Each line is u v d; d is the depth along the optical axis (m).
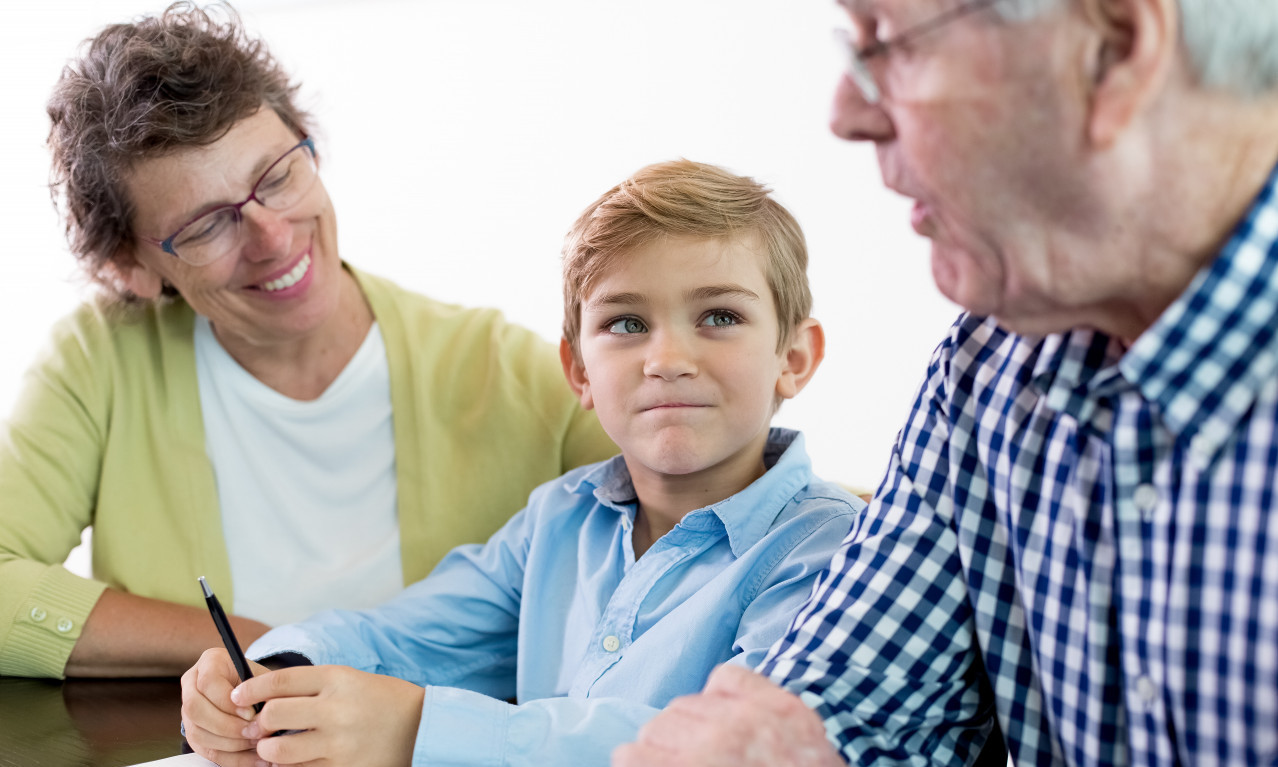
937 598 0.81
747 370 1.02
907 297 2.01
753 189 1.09
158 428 1.37
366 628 1.14
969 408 0.81
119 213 1.24
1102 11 0.56
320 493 1.38
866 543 0.83
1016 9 0.56
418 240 2.51
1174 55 0.57
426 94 2.48
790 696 0.71
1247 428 0.62
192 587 1.35
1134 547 0.68
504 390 1.38
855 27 0.63
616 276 1.03
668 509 1.10
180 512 1.36
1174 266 0.62
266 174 1.21
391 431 1.39
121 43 1.24
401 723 0.88
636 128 2.28
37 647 1.23
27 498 1.33
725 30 2.16
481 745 0.84
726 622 0.99
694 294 1.01
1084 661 0.72
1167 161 0.59
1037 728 0.78
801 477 1.09
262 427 1.38
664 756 0.66
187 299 1.30
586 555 1.15
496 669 1.21
